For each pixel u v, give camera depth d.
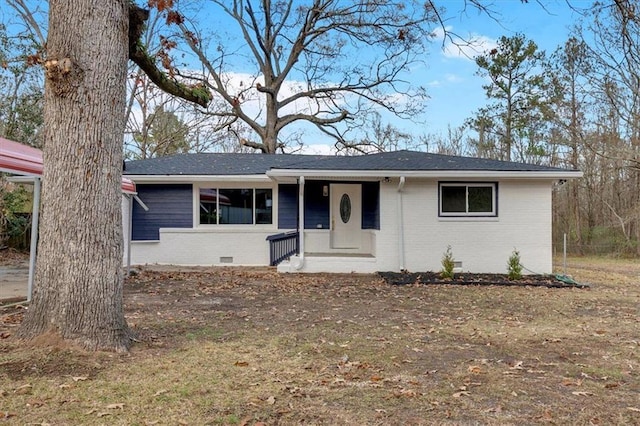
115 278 4.77
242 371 4.34
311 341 5.51
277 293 9.16
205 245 14.29
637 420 3.44
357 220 14.16
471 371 4.51
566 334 6.12
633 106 18.91
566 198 26.05
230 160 16.05
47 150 4.64
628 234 23.25
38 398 3.52
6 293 8.70
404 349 5.25
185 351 4.91
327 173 11.79
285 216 14.42
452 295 9.23
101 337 4.60
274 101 25.70
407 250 12.41
